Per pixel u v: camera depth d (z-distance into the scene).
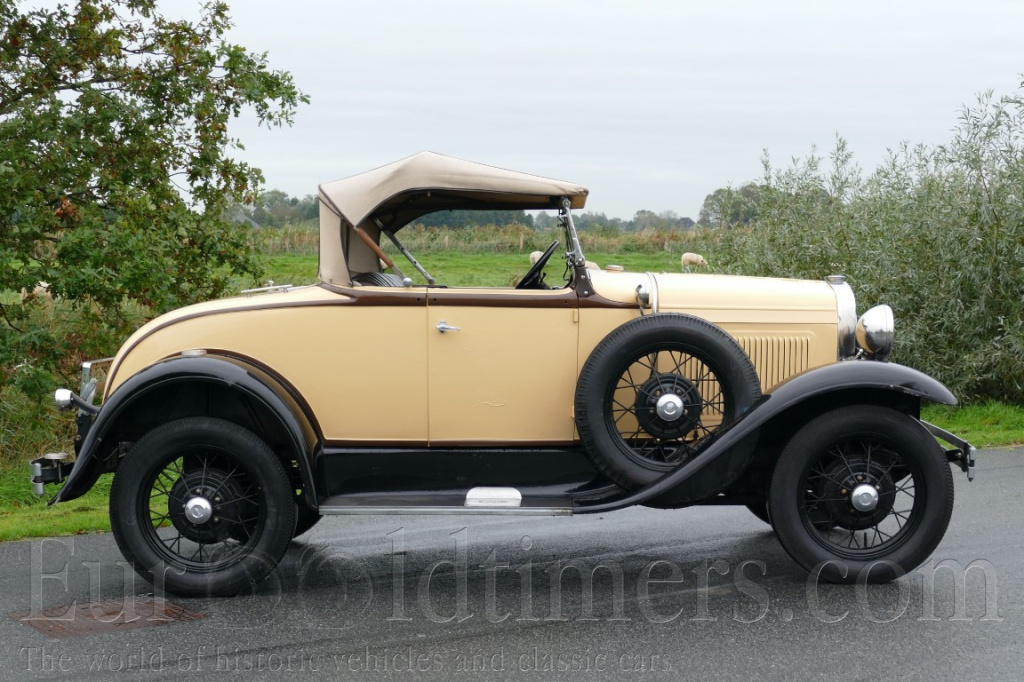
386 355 5.14
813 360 5.42
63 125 8.84
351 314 5.13
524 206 5.40
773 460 5.23
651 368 5.04
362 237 5.14
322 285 5.23
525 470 5.21
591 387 4.85
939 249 10.48
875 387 4.79
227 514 4.92
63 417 8.90
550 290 5.17
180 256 9.62
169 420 5.14
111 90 9.57
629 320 5.20
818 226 11.29
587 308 5.17
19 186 8.25
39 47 9.28
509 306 5.13
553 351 5.16
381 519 6.55
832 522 5.00
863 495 4.87
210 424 4.86
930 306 10.54
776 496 4.93
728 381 4.89
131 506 4.83
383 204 5.25
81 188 8.91
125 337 9.30
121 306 10.31
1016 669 3.89
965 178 10.71
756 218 11.70
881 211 11.03
